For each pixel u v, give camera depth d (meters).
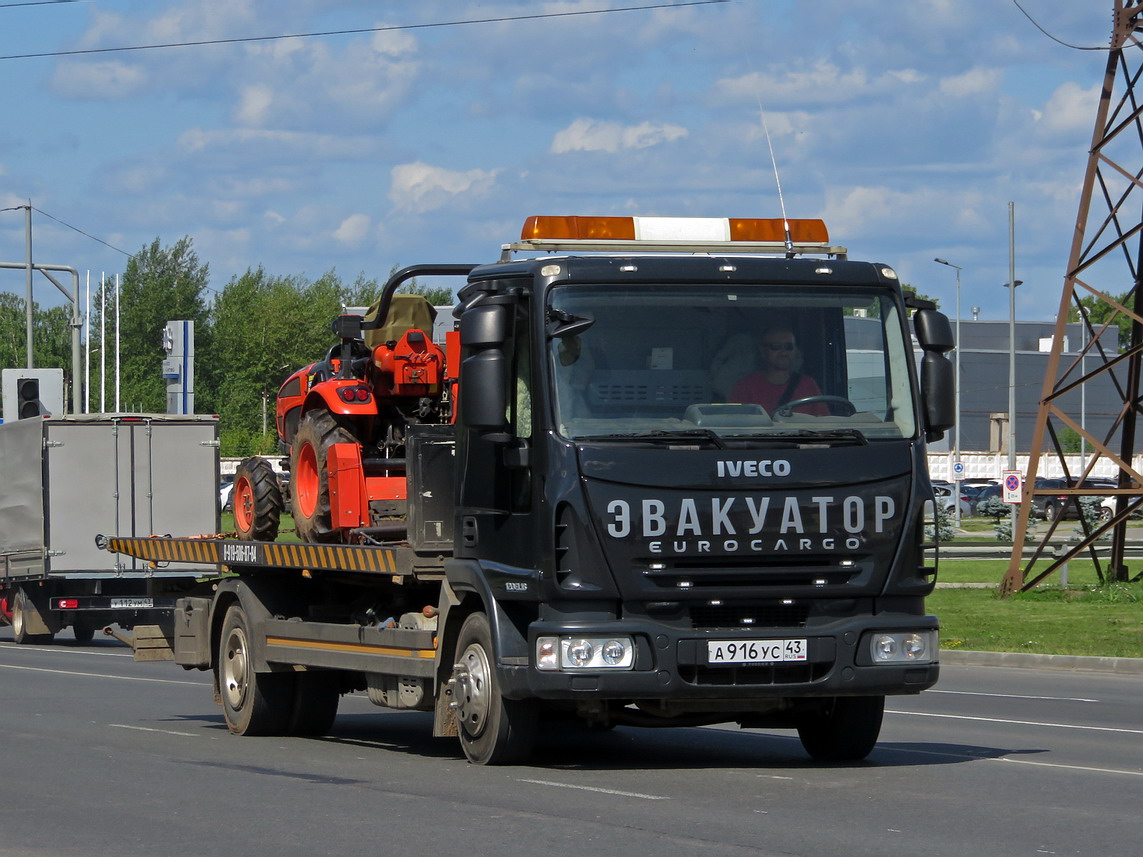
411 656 21.12
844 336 18.97
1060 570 60.91
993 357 181.00
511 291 19.08
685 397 18.53
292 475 25.55
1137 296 56.62
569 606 18.17
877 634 18.62
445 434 21.20
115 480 49.84
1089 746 23.03
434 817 16.34
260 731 25.22
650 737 24.72
